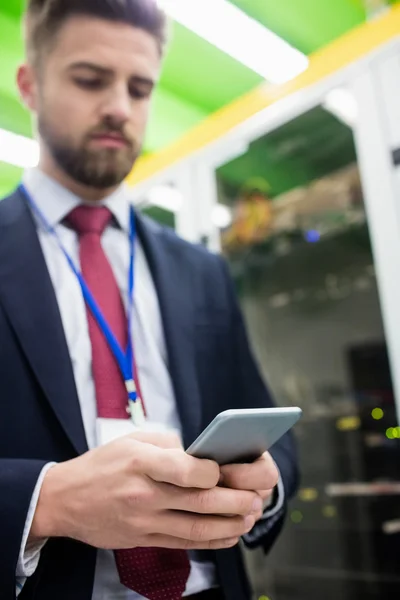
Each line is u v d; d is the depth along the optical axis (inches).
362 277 79.9
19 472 24.0
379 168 62.6
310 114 72.1
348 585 79.3
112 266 36.5
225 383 37.5
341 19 79.0
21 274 31.3
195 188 84.0
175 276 38.5
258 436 21.6
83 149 33.2
